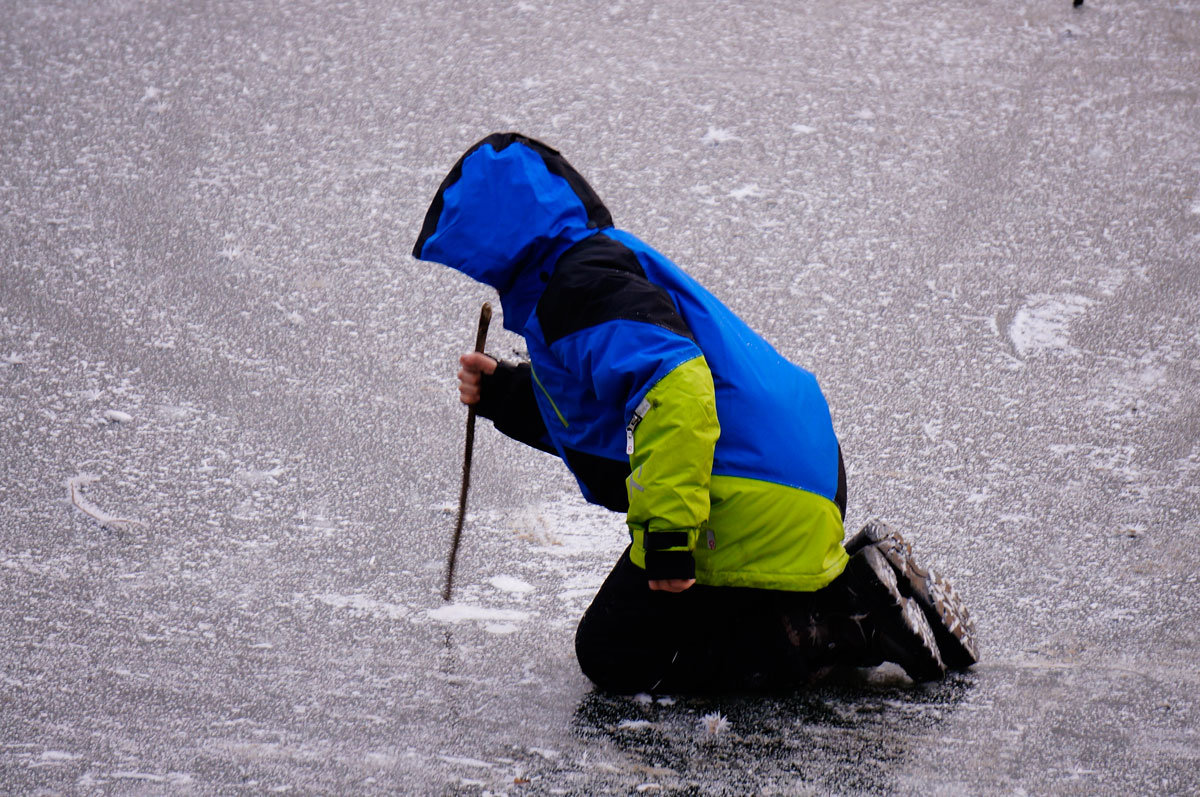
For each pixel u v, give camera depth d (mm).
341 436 16812
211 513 15156
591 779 10336
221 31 28219
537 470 16125
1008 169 22844
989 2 28844
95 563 14141
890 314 19312
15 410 17266
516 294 10969
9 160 23609
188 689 11820
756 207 22094
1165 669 11875
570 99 25391
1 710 11453
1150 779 10156
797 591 11086
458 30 28219
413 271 20688
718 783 10219
